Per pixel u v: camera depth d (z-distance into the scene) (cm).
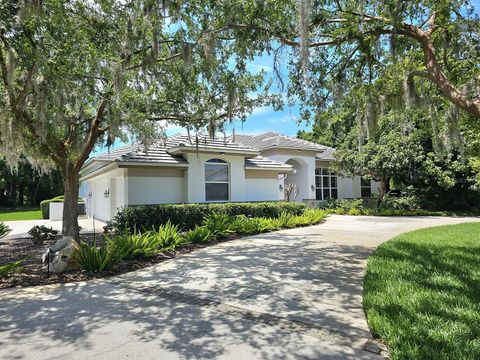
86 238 1170
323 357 330
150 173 1390
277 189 1770
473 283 521
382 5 590
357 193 2564
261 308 468
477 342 331
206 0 666
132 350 351
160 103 978
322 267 693
